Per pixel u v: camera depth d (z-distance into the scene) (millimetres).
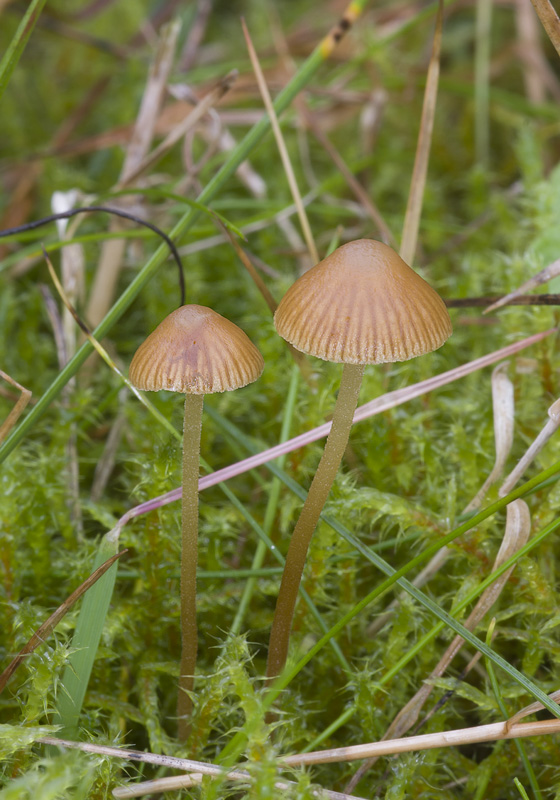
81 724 137
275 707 138
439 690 144
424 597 135
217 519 156
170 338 123
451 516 148
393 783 133
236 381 123
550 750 138
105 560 138
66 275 181
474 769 141
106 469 172
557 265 147
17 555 150
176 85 199
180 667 143
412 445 164
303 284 121
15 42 143
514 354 167
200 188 192
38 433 180
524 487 131
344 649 149
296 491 148
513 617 151
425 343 119
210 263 229
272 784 123
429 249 247
